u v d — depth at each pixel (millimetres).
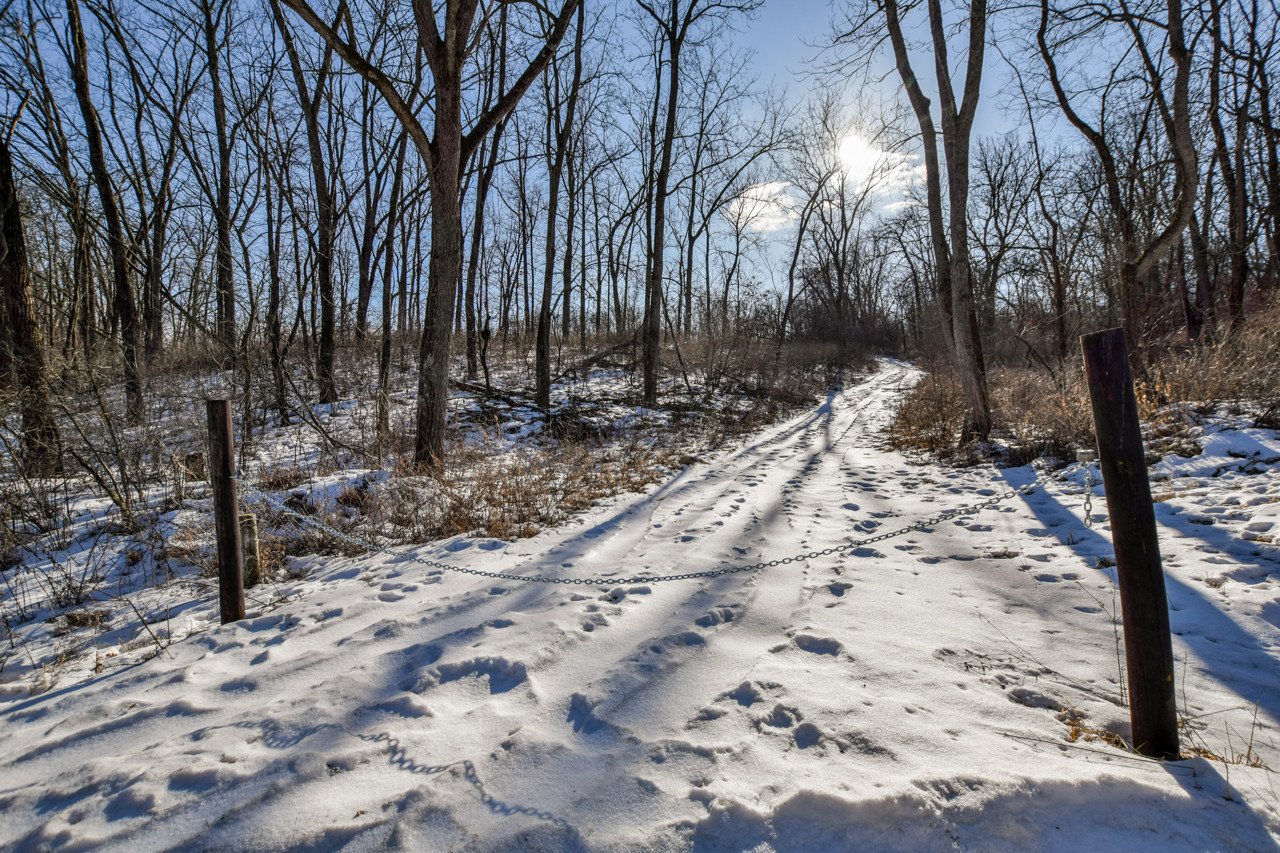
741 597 4219
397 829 2141
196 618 4383
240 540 4301
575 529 6277
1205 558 4258
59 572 5309
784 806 2115
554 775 2422
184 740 2799
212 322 11977
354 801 2299
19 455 6473
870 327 48031
